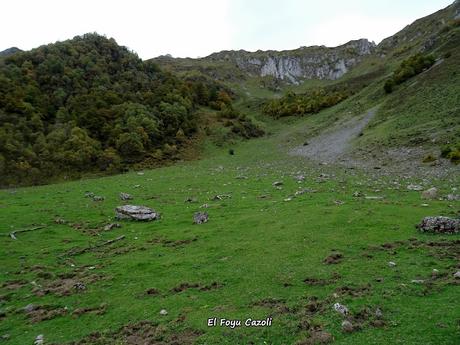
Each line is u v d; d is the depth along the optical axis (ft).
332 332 38.32
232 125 378.32
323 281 51.31
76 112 292.61
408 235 66.28
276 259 61.77
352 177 141.79
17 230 93.71
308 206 94.32
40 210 115.65
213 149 319.06
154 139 300.40
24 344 44.52
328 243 66.33
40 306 54.49
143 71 428.15
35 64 342.64
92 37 422.00
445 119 206.90
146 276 61.82
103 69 374.63
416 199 93.66
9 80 292.61
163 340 41.55
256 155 280.92
